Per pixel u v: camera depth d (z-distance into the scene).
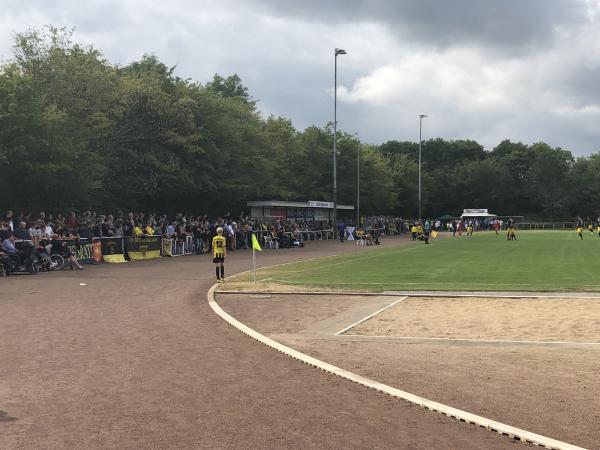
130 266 26.42
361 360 8.72
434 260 27.89
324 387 7.24
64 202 32.78
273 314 13.12
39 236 24.23
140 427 5.79
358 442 5.37
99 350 9.34
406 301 14.66
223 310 13.66
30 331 10.95
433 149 141.62
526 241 48.59
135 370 8.07
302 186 66.75
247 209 56.34
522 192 123.38
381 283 18.08
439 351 9.30
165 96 41.09
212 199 49.81
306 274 21.72
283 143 63.50
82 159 32.31
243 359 8.75
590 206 117.88
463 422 5.95
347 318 12.53
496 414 6.19
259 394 6.93
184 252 35.41
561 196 119.00
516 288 16.17
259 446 5.27
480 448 5.25
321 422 5.93
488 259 28.03
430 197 110.81
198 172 43.94
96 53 38.22
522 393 6.94
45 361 8.61
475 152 142.25
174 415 6.16
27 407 6.45
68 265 25.02
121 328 11.28
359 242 47.12
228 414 6.18
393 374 7.88
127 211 43.12
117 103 38.56
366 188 77.88
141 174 39.81
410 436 5.53
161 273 22.86
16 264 22.45
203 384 7.37
